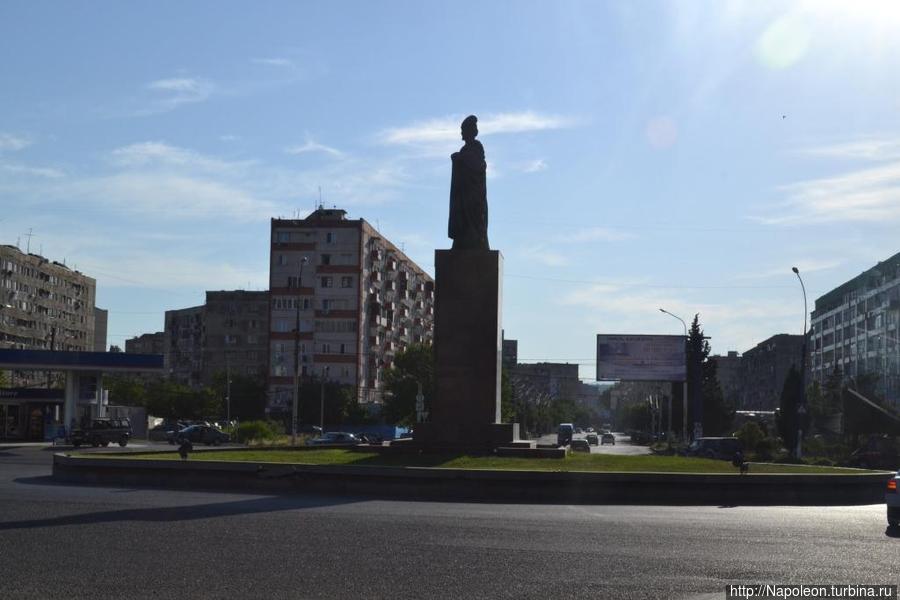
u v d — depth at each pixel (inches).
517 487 949.8
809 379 5226.4
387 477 976.3
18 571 456.8
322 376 3767.2
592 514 790.5
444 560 502.6
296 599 397.4
